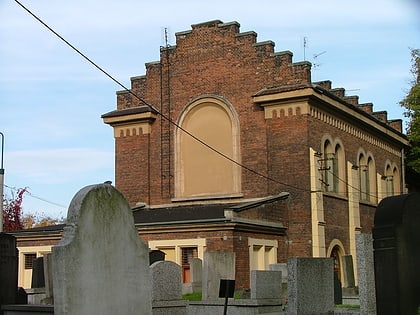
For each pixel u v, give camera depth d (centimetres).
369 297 1755
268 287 2325
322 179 3659
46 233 3719
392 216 1150
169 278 2158
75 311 1352
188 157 3972
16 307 1617
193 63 4012
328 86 4281
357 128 4250
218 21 3956
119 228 1466
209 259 2538
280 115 3662
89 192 1405
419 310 1136
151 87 4128
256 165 3722
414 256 1148
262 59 3784
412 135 5481
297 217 3556
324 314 1936
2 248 1773
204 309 2314
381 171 4631
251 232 3288
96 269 1405
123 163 4128
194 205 3875
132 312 1477
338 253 3816
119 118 4119
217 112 3912
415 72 5622
